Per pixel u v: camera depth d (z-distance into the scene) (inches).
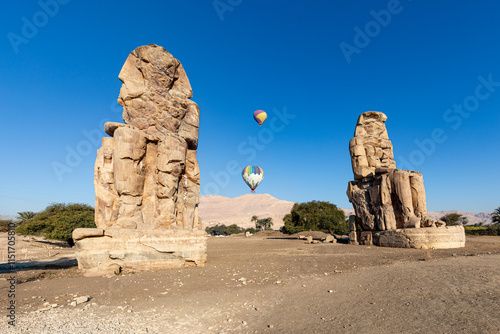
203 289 375.9
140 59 587.8
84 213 1512.1
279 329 236.1
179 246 527.5
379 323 234.2
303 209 2279.8
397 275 404.8
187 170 625.0
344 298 313.9
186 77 657.6
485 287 313.1
